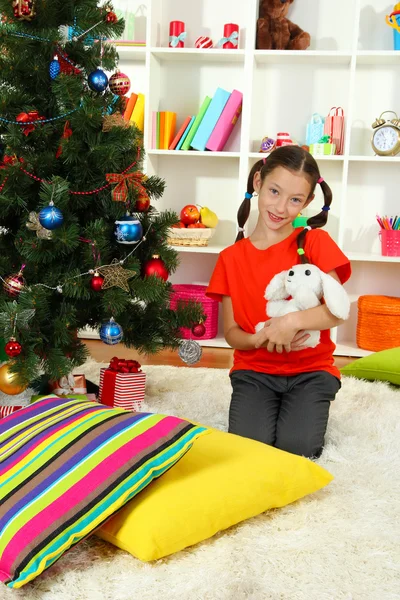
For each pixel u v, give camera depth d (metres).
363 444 1.66
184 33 2.97
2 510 1.09
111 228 1.88
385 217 2.94
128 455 1.13
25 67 1.76
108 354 2.72
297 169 1.63
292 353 1.70
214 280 1.80
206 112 2.95
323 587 1.03
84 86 1.83
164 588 1.01
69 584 1.02
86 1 1.79
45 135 1.75
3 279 1.74
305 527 1.22
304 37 2.92
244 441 1.38
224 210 3.21
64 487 1.10
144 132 2.95
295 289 1.59
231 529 1.21
